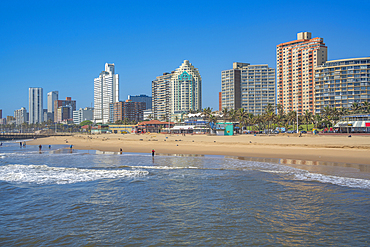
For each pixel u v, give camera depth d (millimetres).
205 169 37750
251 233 16859
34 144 109812
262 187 26969
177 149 67375
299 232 16875
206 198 23828
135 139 101500
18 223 18859
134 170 37781
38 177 33656
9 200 24062
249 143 66188
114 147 79062
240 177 31719
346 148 51094
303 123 165500
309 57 186250
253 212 20281
